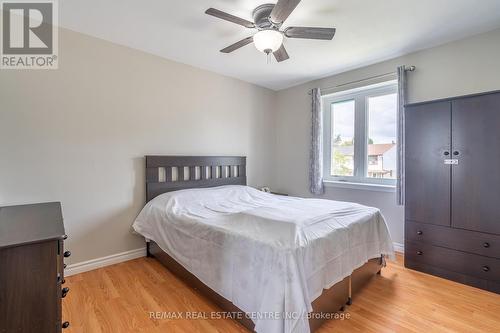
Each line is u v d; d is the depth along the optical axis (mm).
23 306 972
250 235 1561
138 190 2721
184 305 1840
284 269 1303
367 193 3182
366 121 3277
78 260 2342
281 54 2213
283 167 4203
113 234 2555
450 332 1543
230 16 1703
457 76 2465
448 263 2240
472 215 2105
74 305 1824
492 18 2080
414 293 2006
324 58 2910
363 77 3170
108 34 2355
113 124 2527
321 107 3607
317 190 3584
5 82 1987
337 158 3611
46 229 1169
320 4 1871
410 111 2469
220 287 1696
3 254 931
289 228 1514
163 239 2318
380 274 2354
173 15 2035
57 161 2215
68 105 2264
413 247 2459
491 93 2002
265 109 4113
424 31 2297
